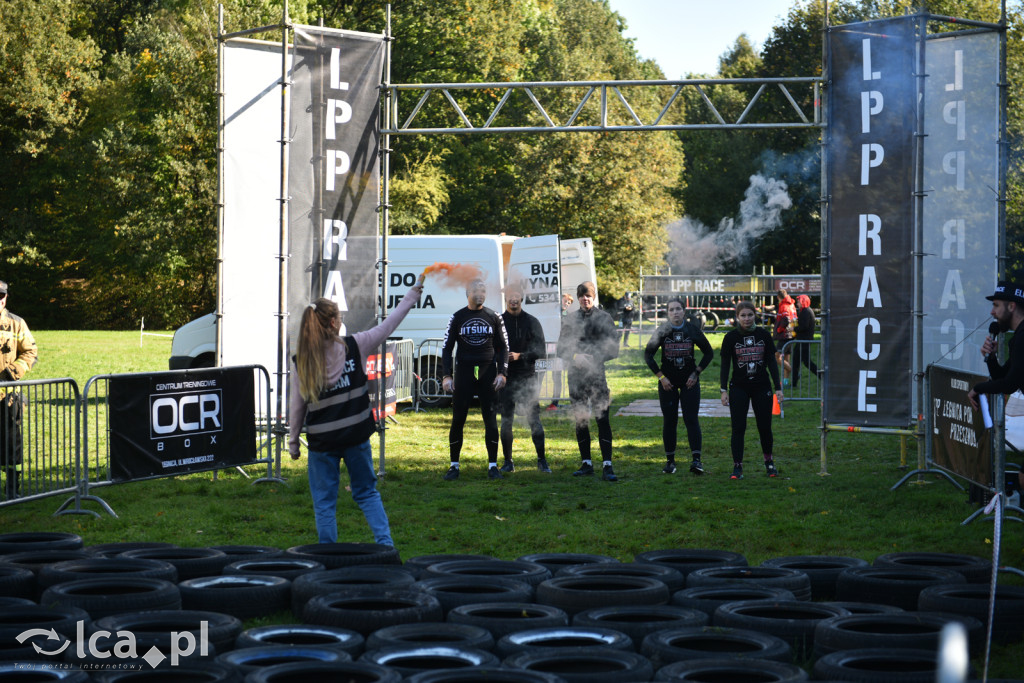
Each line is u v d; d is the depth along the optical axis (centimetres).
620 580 527
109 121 4456
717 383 2334
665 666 397
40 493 829
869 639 426
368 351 648
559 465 1144
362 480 653
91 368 2341
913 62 1002
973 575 572
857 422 1047
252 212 1096
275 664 413
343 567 596
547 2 5219
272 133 1097
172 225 4419
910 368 1019
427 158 4156
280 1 4100
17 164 4616
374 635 439
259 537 756
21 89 4325
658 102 4991
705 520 823
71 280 5144
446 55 4300
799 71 4122
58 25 4459
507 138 4312
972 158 986
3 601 481
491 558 608
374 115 1085
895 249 1020
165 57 4216
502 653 429
